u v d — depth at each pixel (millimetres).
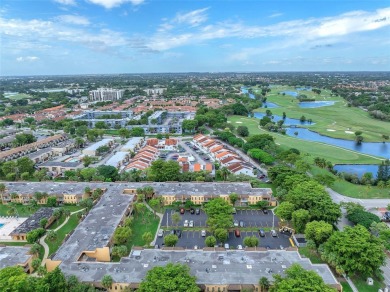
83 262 111438
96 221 142375
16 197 178000
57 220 157250
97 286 100250
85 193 177625
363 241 110125
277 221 156625
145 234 127875
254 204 174625
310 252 127688
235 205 174500
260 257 114312
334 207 143250
